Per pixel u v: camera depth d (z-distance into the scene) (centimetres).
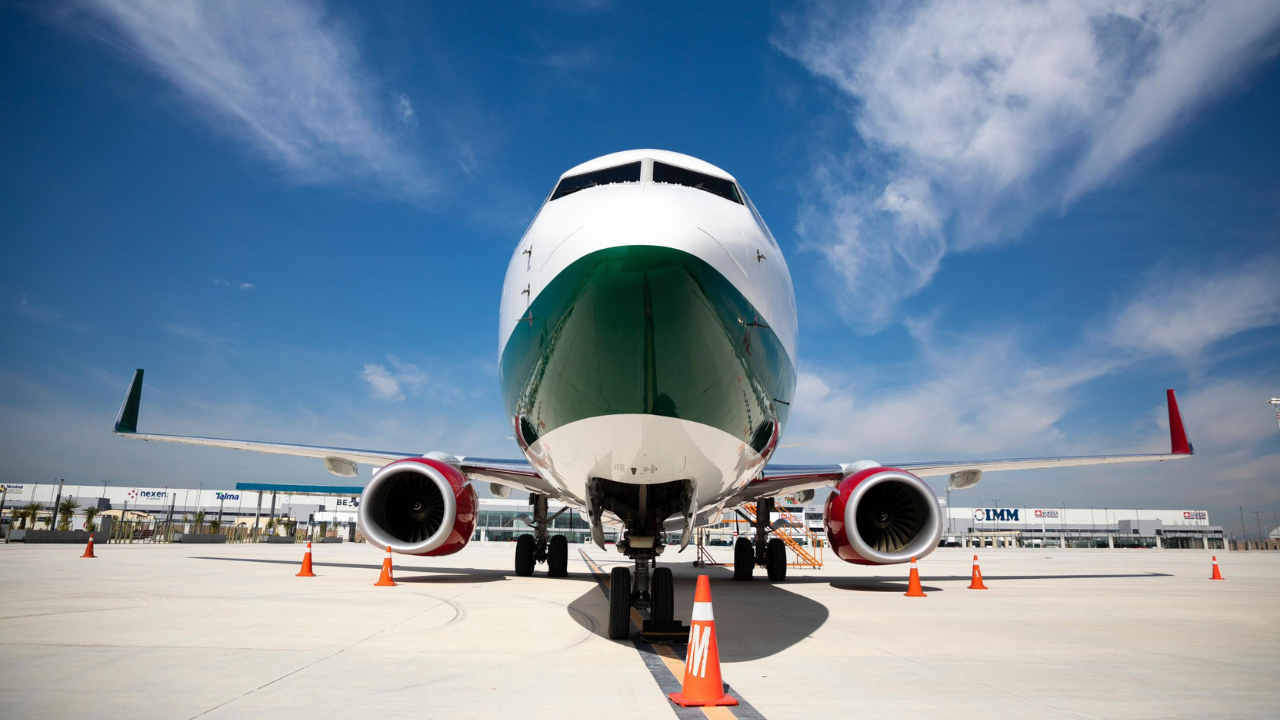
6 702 446
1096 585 1518
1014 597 1220
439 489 1270
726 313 577
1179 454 1424
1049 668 582
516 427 742
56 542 3547
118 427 1465
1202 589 1421
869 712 436
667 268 542
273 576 1457
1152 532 9800
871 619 896
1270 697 484
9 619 820
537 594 1170
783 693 486
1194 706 457
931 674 554
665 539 755
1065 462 1442
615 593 714
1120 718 426
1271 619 926
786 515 2236
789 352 734
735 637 740
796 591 1314
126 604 965
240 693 477
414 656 618
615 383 572
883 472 1125
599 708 443
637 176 649
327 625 801
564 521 7044
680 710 438
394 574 1586
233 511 9356
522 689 494
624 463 644
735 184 699
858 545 1095
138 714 421
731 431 646
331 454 1468
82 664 570
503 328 745
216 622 810
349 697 468
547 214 642
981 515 9731
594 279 551
